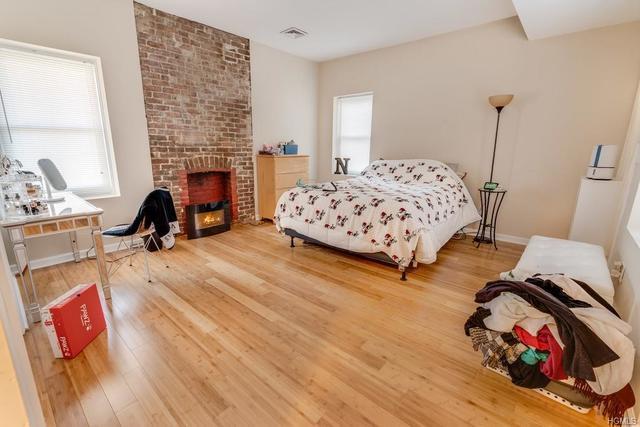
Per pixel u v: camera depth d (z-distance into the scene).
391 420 1.33
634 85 2.91
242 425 1.30
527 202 3.65
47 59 2.79
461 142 4.03
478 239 3.80
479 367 1.66
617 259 2.43
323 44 4.43
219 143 4.18
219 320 2.08
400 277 2.77
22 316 1.91
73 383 1.53
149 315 2.13
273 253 3.37
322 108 5.54
